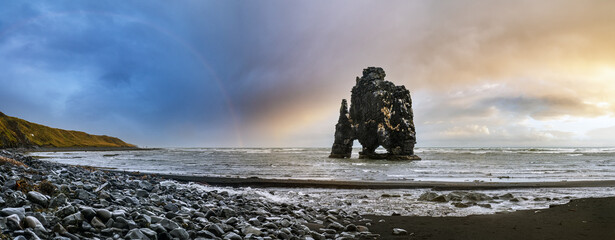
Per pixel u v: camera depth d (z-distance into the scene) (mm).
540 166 53156
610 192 21766
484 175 36188
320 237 8477
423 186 24578
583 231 9891
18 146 139625
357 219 12039
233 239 7156
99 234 5887
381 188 23875
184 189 15562
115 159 74750
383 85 100750
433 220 11922
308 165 56750
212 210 9398
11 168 11789
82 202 7793
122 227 6324
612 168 47219
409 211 14359
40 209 6680
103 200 8242
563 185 25375
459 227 10594
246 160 75312
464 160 80625
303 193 21094
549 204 16328
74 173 16016
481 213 13766
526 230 10102
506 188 23938
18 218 5305
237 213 10297
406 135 90688
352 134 106250
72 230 5816
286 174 36781
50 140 194000
